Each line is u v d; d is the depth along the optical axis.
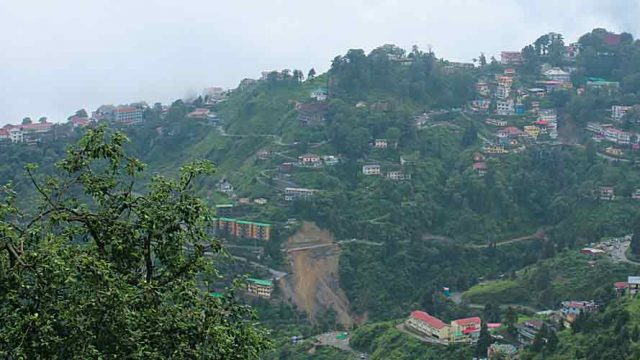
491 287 132.62
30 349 21.06
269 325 128.00
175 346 23.33
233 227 151.50
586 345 86.44
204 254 27.75
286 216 156.75
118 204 25.84
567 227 159.75
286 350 112.50
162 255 25.55
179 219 25.83
